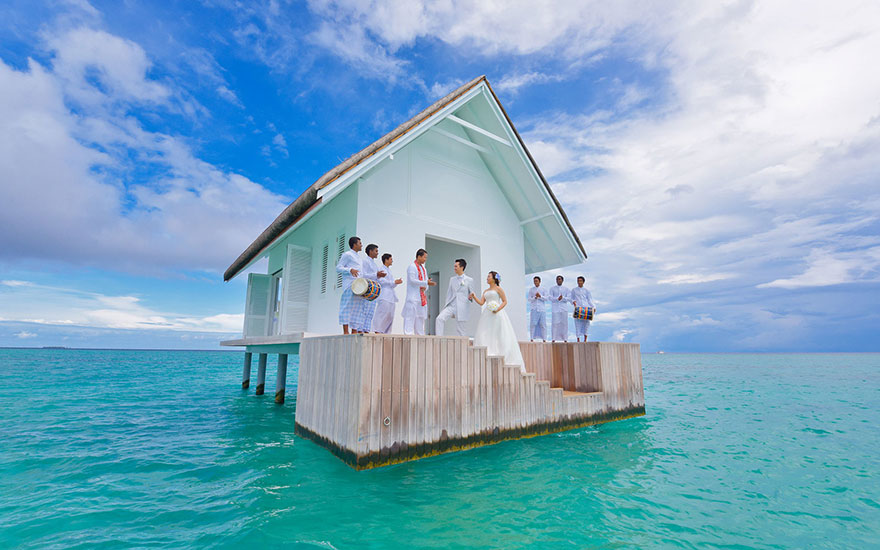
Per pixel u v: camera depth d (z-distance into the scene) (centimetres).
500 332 755
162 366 3919
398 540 347
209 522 379
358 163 780
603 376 853
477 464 552
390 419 525
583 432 757
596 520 394
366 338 514
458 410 595
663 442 704
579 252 1247
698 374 3073
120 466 551
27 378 2133
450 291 855
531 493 458
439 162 1075
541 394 718
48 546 333
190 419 920
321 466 530
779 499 457
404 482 479
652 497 456
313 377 661
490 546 339
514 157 1111
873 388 1811
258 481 486
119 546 333
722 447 675
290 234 1270
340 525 374
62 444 678
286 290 1052
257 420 907
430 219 1025
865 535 374
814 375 2869
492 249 1152
